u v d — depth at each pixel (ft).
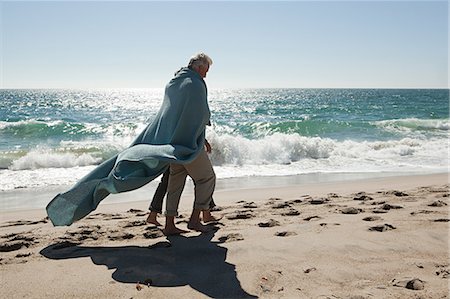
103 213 17.16
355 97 253.85
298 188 25.09
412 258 10.88
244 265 10.44
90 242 12.64
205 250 11.59
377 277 9.67
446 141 54.70
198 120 12.28
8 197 23.73
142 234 13.34
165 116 12.45
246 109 133.90
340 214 15.71
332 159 40.78
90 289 9.12
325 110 127.65
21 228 14.51
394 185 25.40
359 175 32.17
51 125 59.98
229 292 8.96
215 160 38.32
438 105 156.66
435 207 16.62
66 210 12.93
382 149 45.96
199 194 13.25
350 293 8.77
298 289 9.05
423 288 8.96
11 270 10.27
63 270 10.25
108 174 12.80
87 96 287.69
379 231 13.17
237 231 13.39
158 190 14.23
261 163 38.42
